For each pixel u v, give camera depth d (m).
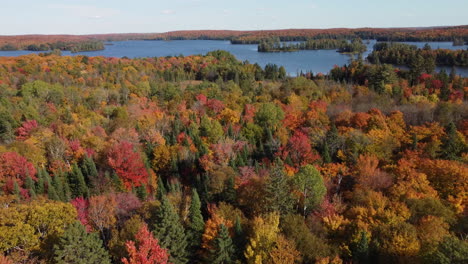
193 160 64.25
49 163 62.56
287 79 156.00
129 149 57.62
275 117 84.31
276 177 41.69
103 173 56.25
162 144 69.31
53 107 86.62
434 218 36.06
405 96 115.12
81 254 29.38
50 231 33.44
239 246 35.34
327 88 135.75
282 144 69.38
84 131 72.69
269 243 33.50
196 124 82.81
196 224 37.12
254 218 38.72
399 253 31.80
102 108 95.81
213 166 59.47
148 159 65.62
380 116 76.62
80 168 58.00
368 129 73.25
